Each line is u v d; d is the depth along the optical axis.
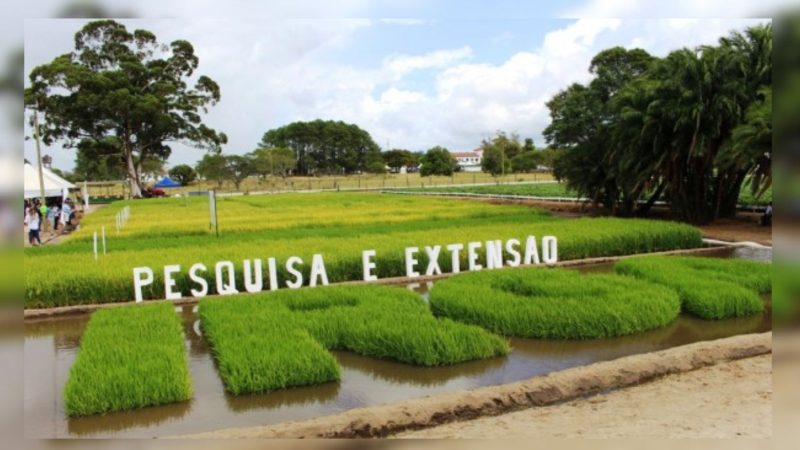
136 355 9.12
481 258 17.80
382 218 30.70
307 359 8.92
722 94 25.91
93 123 66.75
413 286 15.87
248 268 14.78
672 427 6.73
